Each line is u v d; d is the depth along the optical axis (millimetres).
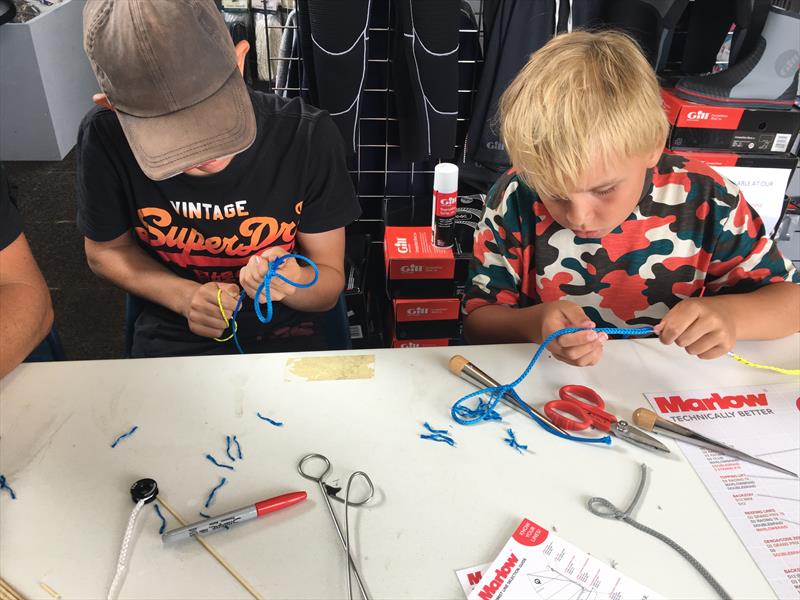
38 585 671
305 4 1850
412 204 2119
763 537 721
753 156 1713
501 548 708
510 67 1869
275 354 986
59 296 2354
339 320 1389
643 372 958
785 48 1598
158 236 1278
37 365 955
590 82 863
